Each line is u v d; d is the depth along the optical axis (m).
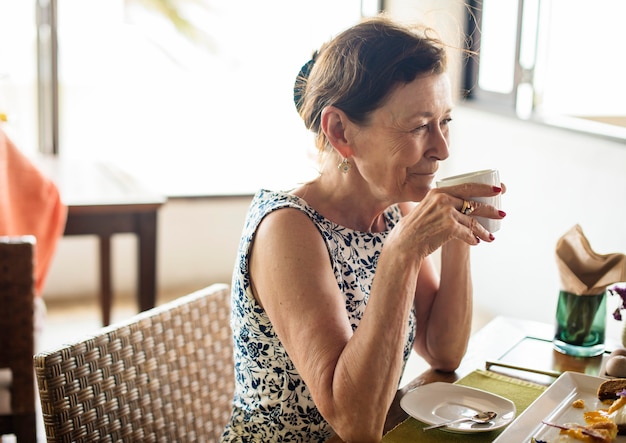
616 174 2.93
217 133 4.86
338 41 1.22
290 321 1.16
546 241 3.32
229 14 4.77
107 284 3.21
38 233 2.52
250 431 1.33
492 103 3.65
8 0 3.98
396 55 1.15
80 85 4.56
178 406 1.42
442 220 1.07
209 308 1.52
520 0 3.42
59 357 1.21
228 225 4.47
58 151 4.11
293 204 1.24
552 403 1.18
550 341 1.52
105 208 2.66
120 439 1.30
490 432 1.14
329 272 1.20
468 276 1.42
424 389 1.26
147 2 4.60
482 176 1.12
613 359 1.33
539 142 3.31
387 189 1.22
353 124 1.20
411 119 1.16
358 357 1.07
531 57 3.43
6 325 1.95
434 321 1.42
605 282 1.39
